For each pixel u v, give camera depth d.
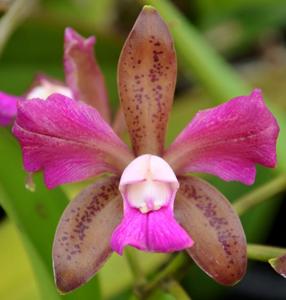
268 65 0.55
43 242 0.31
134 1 0.54
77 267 0.27
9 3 0.42
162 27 0.27
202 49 0.38
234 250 0.27
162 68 0.27
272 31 0.57
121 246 0.26
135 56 0.27
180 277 0.31
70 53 0.31
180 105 0.45
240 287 0.48
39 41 0.45
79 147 0.28
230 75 0.39
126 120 0.28
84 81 0.31
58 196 0.32
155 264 0.36
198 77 0.39
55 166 0.28
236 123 0.27
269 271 0.48
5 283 0.37
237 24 0.54
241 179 0.28
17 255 0.38
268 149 0.27
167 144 0.43
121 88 0.28
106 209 0.28
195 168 0.28
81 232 0.27
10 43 0.45
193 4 0.53
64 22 0.44
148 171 0.28
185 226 0.27
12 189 0.32
